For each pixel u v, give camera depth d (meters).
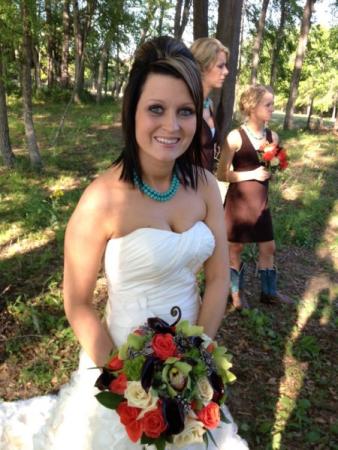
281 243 4.37
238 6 4.78
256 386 2.42
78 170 6.66
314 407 2.31
